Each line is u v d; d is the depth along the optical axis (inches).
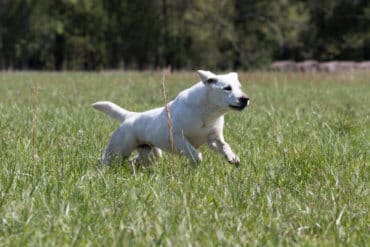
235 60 3053.6
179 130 371.6
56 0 3110.2
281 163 369.4
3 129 485.4
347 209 286.0
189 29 2923.2
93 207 285.0
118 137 403.5
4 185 320.2
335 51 3129.9
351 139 458.0
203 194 308.5
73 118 554.6
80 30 3161.9
